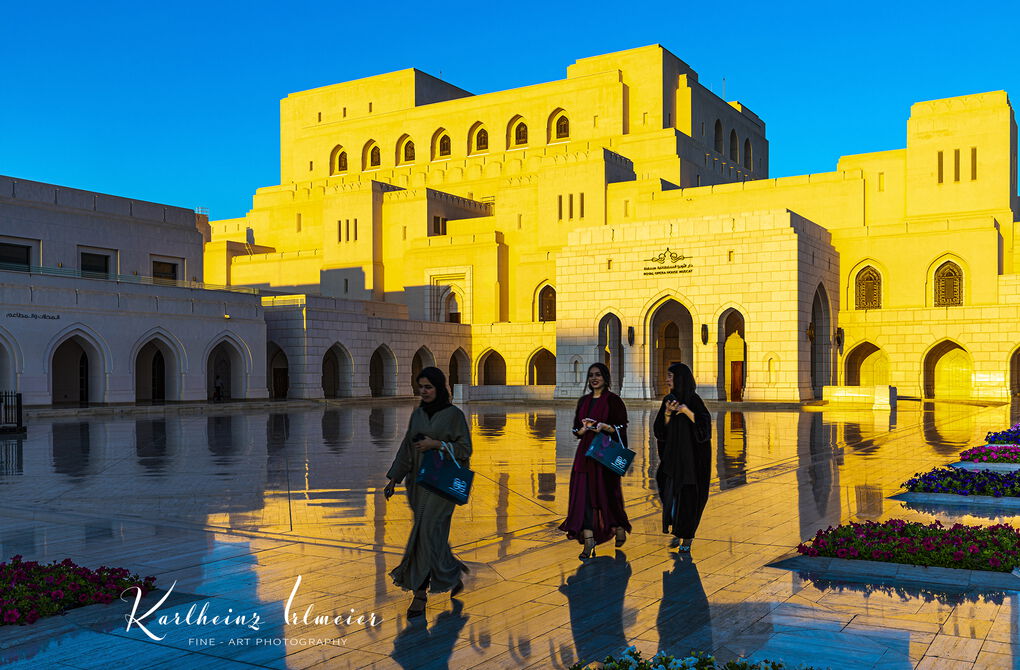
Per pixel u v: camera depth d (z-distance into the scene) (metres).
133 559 9.30
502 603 7.55
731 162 80.06
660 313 54.31
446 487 7.27
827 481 15.09
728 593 7.77
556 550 9.70
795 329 45.47
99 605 7.48
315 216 78.81
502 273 65.88
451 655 6.27
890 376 50.81
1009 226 51.25
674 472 9.55
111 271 48.72
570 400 50.50
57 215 45.88
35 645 6.49
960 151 52.88
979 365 47.97
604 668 5.61
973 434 24.80
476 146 79.38
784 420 32.25
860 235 53.59
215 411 42.28
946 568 8.34
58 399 46.59
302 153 87.12
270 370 58.34
